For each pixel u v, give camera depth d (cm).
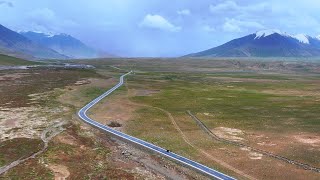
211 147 9000
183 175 7288
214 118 12238
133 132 10356
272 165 7712
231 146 9069
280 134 10119
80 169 7275
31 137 9219
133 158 8225
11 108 12731
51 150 8231
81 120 11581
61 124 10669
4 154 7888
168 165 7825
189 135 10112
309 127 10850
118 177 6956
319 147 8856
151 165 7819
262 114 12850
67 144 8819
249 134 10169
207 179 7094
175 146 9081
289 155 8312
